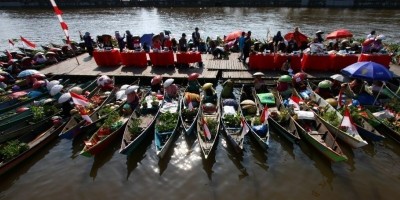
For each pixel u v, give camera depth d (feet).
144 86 68.74
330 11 231.30
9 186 39.01
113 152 45.19
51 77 69.77
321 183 38.65
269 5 264.72
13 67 73.97
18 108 55.21
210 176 40.06
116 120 49.83
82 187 38.75
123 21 194.08
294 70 69.26
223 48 84.28
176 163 42.52
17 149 42.09
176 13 231.50
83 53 92.43
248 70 71.10
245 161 42.73
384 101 55.31
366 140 46.34
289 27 162.40
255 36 139.85
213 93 57.52
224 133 48.29
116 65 77.00
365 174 39.88
